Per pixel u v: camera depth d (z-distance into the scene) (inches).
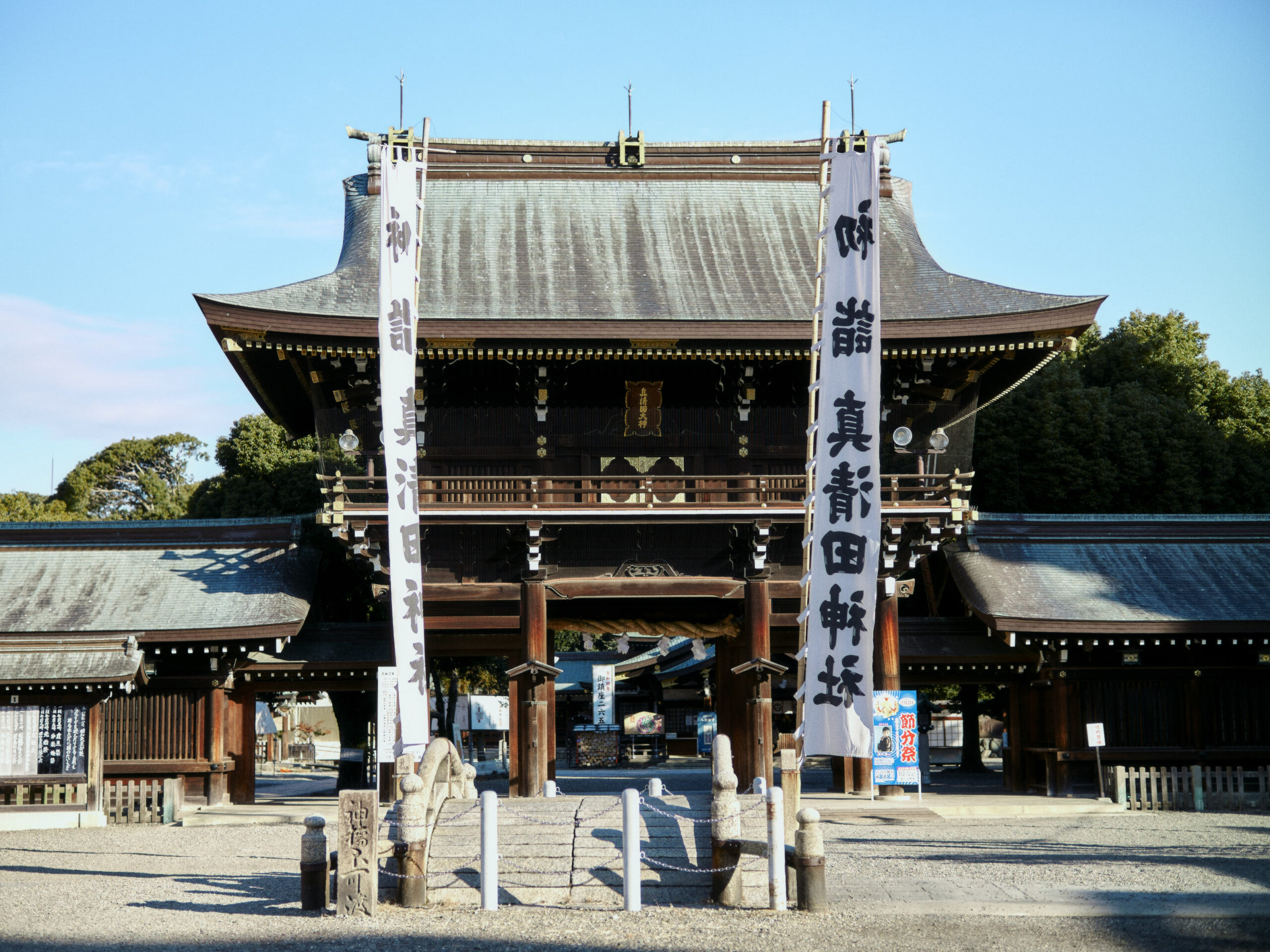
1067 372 2118.6
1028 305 1242.6
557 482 1241.4
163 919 615.8
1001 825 1038.4
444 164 1480.1
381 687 1090.7
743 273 1366.9
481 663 2748.5
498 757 2659.9
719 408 1274.6
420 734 1001.5
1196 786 1175.6
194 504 2277.3
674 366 1262.3
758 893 658.8
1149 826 1021.8
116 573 1325.0
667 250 1401.3
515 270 1344.7
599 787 1582.2
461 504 1191.6
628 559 1268.5
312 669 1289.4
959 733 2832.2
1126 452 1957.4
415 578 1026.7
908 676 1354.6
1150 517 1424.7
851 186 983.6
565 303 1278.3
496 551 1256.8
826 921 589.9
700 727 2632.9
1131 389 2068.2
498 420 1259.2
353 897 621.0
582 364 1254.3
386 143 1454.2
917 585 1537.9
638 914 615.8
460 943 544.7
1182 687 1269.7
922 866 768.3
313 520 1385.3
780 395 1278.3
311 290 1254.9
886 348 1210.6
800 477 1221.7
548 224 1433.3
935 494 1267.2
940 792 1386.6
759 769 1216.8
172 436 3713.1
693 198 1483.8
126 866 837.2
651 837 694.5
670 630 1359.5
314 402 1258.6
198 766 1209.4
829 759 2300.7
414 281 1070.4
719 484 1246.3
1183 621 1232.8
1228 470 2009.1
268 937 563.5
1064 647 1254.3
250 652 1240.2
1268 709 1268.5
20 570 1330.0
